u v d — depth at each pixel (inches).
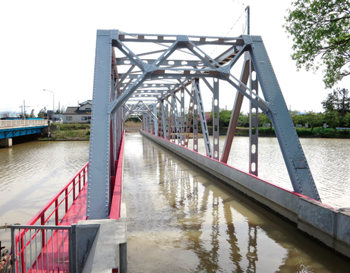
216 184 444.5
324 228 218.7
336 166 586.6
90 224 130.2
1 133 1062.4
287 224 271.3
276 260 200.2
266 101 297.4
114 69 375.9
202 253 211.6
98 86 255.3
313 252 212.1
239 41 314.3
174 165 630.5
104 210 220.2
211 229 259.8
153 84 797.2
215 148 515.5
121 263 127.3
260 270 186.4
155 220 284.2
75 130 1828.2
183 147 723.4
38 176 536.7
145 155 816.3
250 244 226.7
